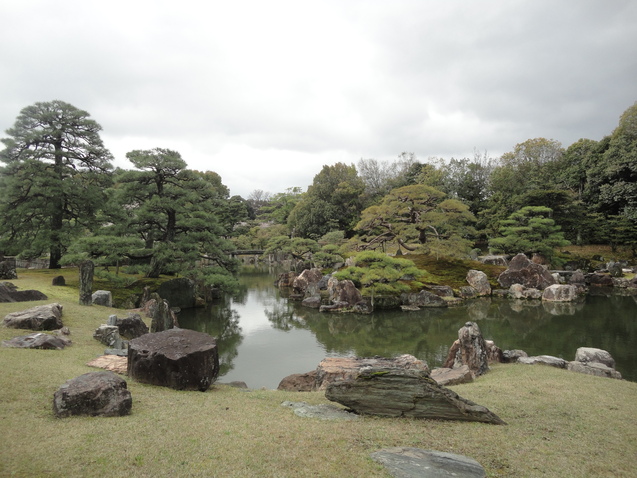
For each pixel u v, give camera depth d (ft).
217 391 34.32
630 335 76.43
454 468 19.49
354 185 248.11
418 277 122.83
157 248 92.07
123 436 21.70
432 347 71.36
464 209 137.28
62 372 32.53
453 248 135.54
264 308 112.57
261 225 304.91
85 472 17.78
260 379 54.39
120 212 100.68
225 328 87.81
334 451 21.24
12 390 27.25
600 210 192.95
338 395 28.40
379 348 71.00
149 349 33.99
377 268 105.19
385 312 104.83
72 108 108.27
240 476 18.26
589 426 26.94
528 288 123.24
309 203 236.22
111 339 49.32
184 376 32.78
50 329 48.96
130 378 33.81
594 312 99.25
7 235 102.47
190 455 20.08
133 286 95.25
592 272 153.89
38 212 101.30
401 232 147.02
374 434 23.91
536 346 68.90
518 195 193.26
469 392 35.04
